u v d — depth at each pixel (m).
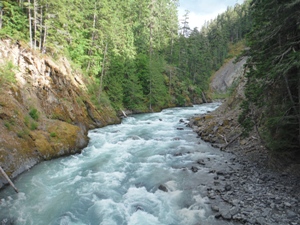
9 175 9.43
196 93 54.94
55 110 17.11
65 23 22.52
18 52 16.58
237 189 8.42
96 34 29.47
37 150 11.76
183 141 16.69
